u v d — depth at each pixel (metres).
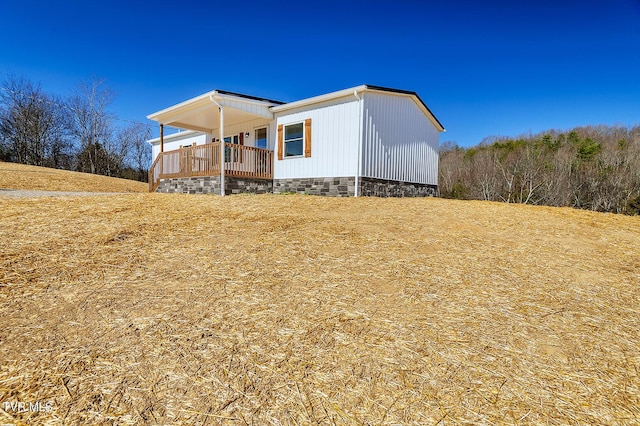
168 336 2.11
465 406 1.60
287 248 3.91
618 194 24.28
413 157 12.72
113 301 2.55
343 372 1.83
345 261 3.55
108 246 3.84
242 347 2.03
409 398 1.64
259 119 12.78
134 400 1.58
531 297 2.87
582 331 2.33
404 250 3.99
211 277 3.06
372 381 1.76
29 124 29.34
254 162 11.73
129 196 8.09
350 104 10.27
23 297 2.56
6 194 8.26
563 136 35.06
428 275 3.26
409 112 12.30
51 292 2.67
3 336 2.04
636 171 25.12
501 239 4.78
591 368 1.92
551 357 2.02
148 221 5.06
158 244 3.99
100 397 1.59
